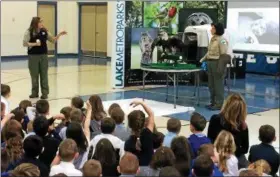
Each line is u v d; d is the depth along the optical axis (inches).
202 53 373.4
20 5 637.3
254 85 428.1
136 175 108.9
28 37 323.9
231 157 124.0
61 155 112.0
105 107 299.9
